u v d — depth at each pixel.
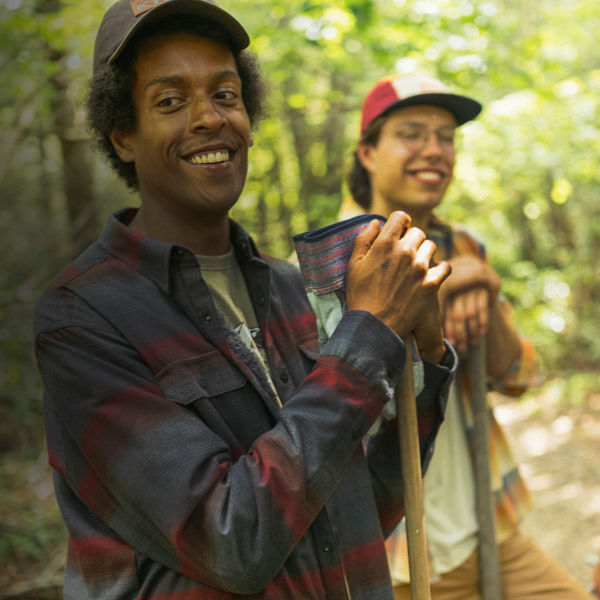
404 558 2.11
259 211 8.66
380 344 1.23
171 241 1.38
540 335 7.52
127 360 1.22
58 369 1.22
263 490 1.12
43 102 5.21
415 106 2.37
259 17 5.52
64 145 5.62
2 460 4.76
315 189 8.38
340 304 1.34
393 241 1.28
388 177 2.40
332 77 6.59
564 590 2.25
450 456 2.27
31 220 6.21
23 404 5.08
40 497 4.15
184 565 1.17
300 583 1.22
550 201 7.90
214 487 1.14
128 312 1.25
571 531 4.09
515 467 2.39
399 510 1.49
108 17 1.34
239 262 1.45
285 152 8.54
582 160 6.16
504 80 5.61
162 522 1.13
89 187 5.73
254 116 1.54
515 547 2.29
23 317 5.45
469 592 2.25
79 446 1.21
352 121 7.14
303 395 1.20
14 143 5.43
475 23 5.21
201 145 1.30
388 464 1.46
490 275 2.27
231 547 1.10
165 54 1.29
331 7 4.94
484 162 6.35
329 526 1.28
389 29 5.17
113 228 1.34
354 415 1.19
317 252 1.33
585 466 5.04
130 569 1.21
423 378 1.41
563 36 6.64
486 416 2.23
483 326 2.21
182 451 1.15
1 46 4.93
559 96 5.77
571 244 8.50
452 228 2.52
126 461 1.16
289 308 1.51
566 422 6.02
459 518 2.24
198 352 1.26
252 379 1.28
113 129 1.38
